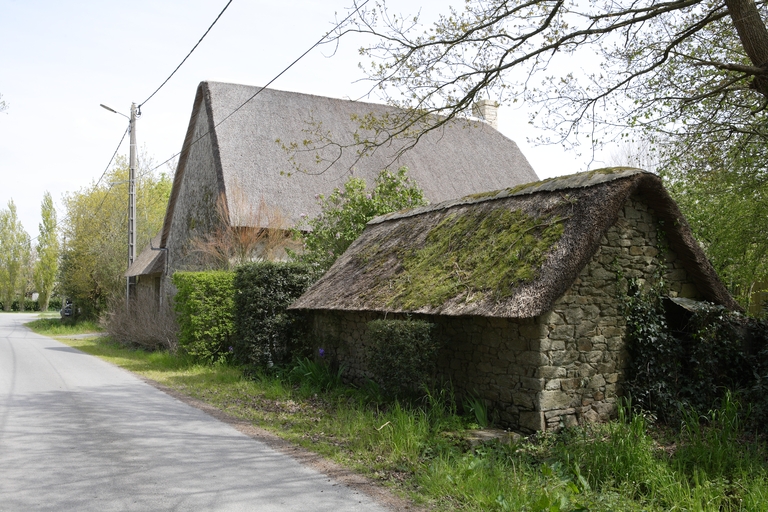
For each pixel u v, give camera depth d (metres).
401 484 5.57
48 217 56.00
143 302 19.30
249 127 20.20
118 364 14.78
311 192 19.44
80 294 29.83
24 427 7.59
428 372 8.52
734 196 10.51
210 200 19.23
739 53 9.97
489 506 4.96
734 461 5.94
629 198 8.23
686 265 8.68
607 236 7.97
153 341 17.27
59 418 8.17
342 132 22.17
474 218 9.34
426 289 8.65
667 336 8.16
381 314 9.82
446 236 9.57
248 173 18.86
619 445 6.08
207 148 19.89
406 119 9.93
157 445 6.84
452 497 5.19
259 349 12.51
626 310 8.02
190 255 20.72
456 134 25.38
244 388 11.08
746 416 7.34
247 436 7.39
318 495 5.18
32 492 5.12
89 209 29.61
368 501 5.05
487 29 9.27
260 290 12.65
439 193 22.16
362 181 15.35
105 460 6.17
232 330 14.23
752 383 7.89
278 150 20.09
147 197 33.47
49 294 58.09
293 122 21.41
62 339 23.78
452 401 8.09
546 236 7.62
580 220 7.46
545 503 4.61
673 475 5.45
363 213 14.48
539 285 7.01
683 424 7.40
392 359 8.35
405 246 10.51
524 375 7.40
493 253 8.17
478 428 7.41
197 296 14.10
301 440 7.17
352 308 9.82
